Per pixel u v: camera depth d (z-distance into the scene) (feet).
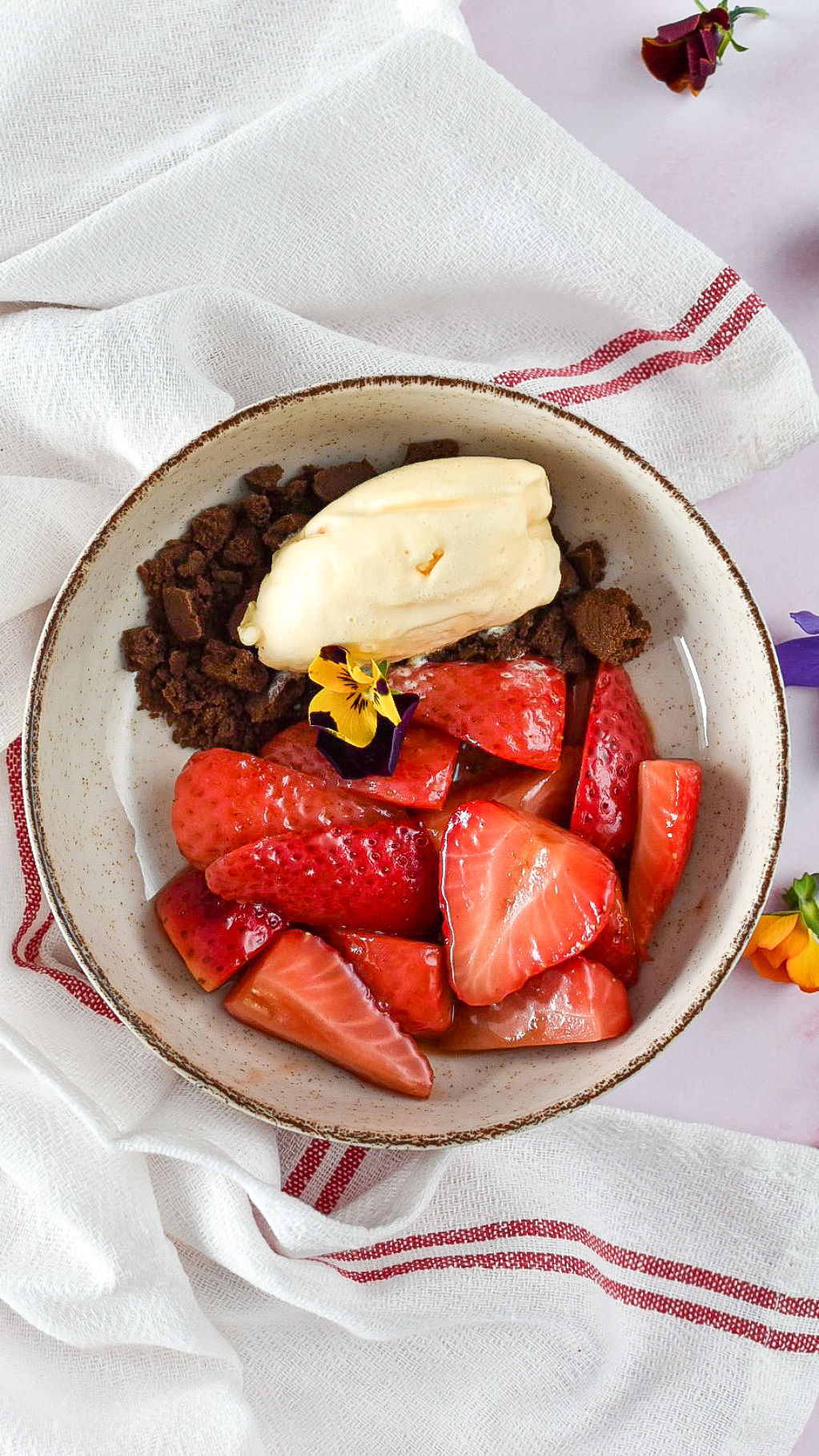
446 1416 2.09
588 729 1.97
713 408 2.05
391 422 1.95
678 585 2.00
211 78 2.02
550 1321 2.09
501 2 2.09
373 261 2.02
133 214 1.97
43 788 1.88
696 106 2.09
